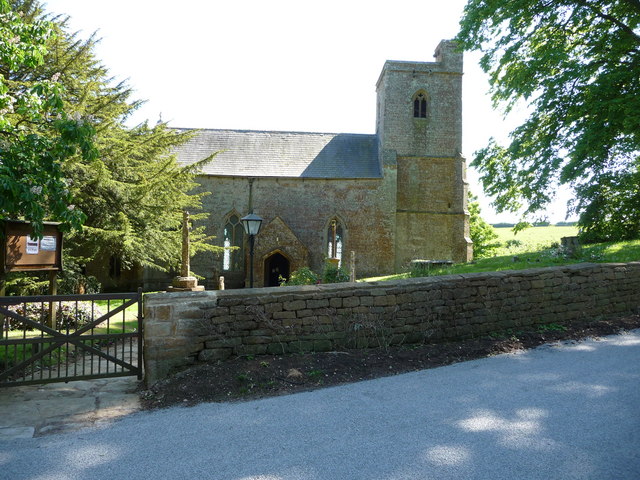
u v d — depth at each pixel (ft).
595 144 47.78
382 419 13.14
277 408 14.34
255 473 10.14
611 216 61.98
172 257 62.03
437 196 103.35
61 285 46.57
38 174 20.07
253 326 19.21
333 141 109.50
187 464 10.68
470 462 10.38
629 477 9.55
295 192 99.50
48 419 14.19
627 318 27.66
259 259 92.94
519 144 57.88
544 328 24.76
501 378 16.70
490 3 54.44
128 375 18.88
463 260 101.14
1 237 21.98
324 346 20.11
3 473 10.34
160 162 61.26
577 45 58.23
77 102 48.70
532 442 11.33
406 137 103.40
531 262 51.83
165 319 18.07
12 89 37.91
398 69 103.81
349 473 10.03
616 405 13.67
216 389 16.14
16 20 22.29
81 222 21.24
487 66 58.13
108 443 12.05
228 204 98.37
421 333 21.74
